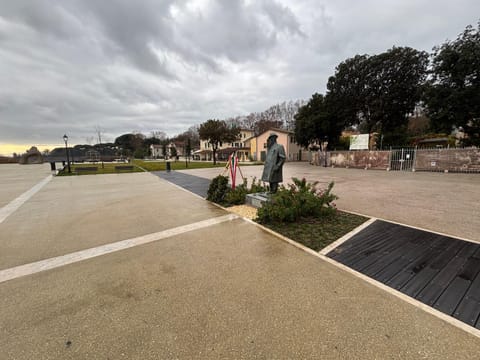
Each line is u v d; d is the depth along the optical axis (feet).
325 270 8.85
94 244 11.85
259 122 180.75
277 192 17.33
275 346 5.32
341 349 5.19
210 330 5.85
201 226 14.58
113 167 80.79
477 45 46.65
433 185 29.86
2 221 16.07
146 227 14.52
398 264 9.23
